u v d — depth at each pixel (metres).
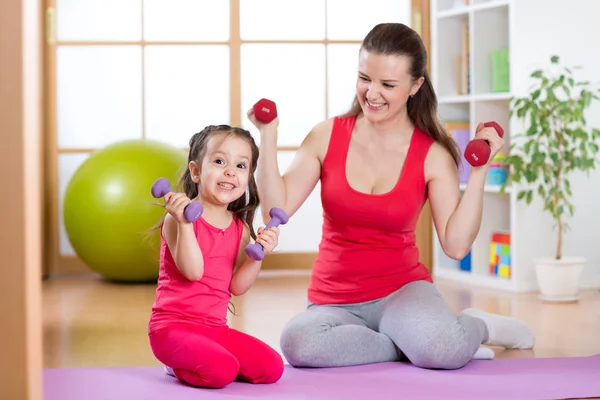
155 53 5.95
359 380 2.82
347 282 3.18
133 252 5.23
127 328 3.94
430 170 3.13
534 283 5.12
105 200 5.20
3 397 1.79
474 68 5.44
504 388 2.69
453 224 3.05
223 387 2.72
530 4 5.10
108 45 5.91
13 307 1.79
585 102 4.73
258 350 2.78
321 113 6.05
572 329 3.88
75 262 5.91
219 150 2.77
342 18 6.04
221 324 2.82
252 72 6.00
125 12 5.92
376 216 3.08
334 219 3.16
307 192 3.19
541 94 5.07
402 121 3.18
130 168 5.23
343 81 6.06
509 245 5.22
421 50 3.01
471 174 3.06
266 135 3.08
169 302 2.78
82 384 2.79
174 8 5.95
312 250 6.06
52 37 5.86
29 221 1.80
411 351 3.01
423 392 2.65
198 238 2.76
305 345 2.99
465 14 5.60
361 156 3.14
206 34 5.97
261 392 2.65
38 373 1.85
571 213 4.85
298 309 4.42
